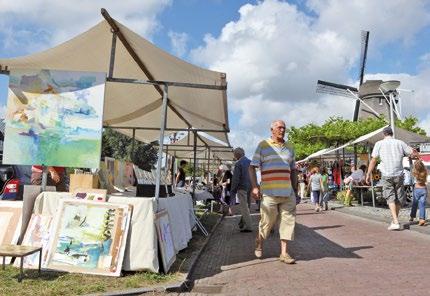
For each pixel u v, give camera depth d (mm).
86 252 6027
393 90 17984
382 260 7273
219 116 10453
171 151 21312
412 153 10734
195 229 11617
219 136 14555
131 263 6035
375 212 15320
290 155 7344
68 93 6715
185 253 8148
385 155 10680
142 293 5359
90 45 7879
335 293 5387
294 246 9086
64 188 8742
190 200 10836
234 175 11891
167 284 5668
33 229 6336
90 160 6605
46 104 6699
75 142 6641
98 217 6152
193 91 8914
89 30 7250
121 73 9367
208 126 13000
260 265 7250
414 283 5691
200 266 7348
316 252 8273
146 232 6137
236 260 7816
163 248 6438
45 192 6508
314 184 19406
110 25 7035
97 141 6641
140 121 13359
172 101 10523
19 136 6652
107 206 6195
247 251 8711
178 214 8266
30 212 6508
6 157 6598
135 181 11164
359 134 30438
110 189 8797
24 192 6543
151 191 7324
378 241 9305
